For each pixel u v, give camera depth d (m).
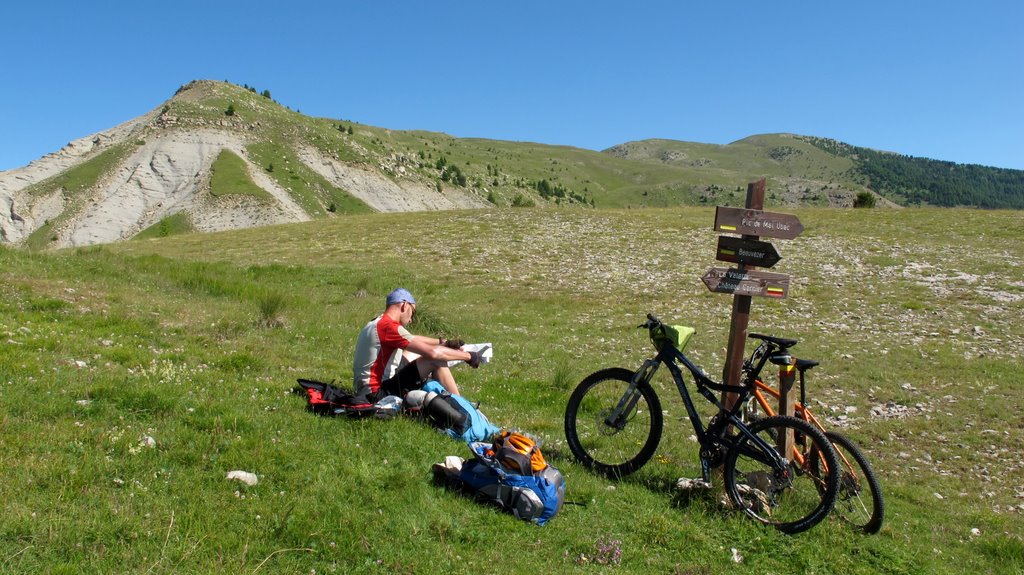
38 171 190.88
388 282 23.73
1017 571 6.15
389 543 4.46
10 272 13.88
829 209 44.16
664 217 41.03
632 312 19.98
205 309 14.08
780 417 5.95
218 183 171.62
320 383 7.60
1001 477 9.15
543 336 16.88
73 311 11.14
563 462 6.79
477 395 10.12
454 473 5.56
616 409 6.84
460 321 17.77
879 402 12.12
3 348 7.58
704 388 6.52
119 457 5.02
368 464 5.55
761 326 17.86
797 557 5.32
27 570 3.54
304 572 4.01
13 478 4.39
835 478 5.64
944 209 41.06
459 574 4.25
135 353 8.55
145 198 172.50
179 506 4.47
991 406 11.72
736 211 6.62
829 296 21.08
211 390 7.20
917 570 5.51
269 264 28.14
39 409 5.71
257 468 5.20
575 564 4.71
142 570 3.71
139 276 17.34
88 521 4.05
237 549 4.09
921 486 8.70
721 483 6.59
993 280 22.19
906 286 22.02
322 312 16.17
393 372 7.41
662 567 4.91
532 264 28.34
